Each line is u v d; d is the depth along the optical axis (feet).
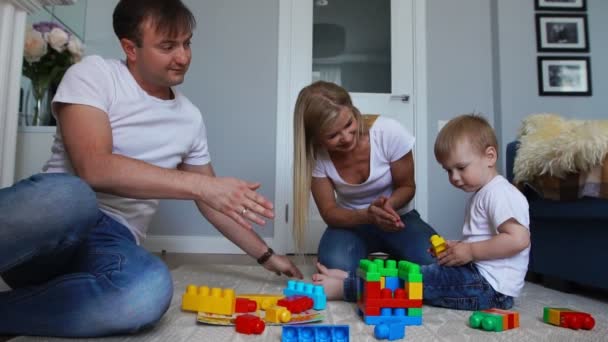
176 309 3.13
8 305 2.42
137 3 2.71
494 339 2.57
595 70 8.52
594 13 8.60
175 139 3.21
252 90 8.19
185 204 7.91
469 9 8.64
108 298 2.38
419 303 2.85
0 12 3.33
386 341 2.47
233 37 8.23
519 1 8.48
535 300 3.98
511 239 3.22
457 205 8.24
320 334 2.36
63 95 2.65
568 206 4.37
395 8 8.50
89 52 7.80
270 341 2.42
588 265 4.23
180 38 2.81
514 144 5.40
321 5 8.42
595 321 3.11
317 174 4.50
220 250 7.80
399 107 8.39
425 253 4.13
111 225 2.84
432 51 8.51
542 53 8.46
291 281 3.39
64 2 3.96
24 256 2.19
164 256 7.05
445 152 3.62
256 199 2.36
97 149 2.53
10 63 3.44
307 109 3.90
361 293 3.07
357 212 4.17
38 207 2.11
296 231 4.34
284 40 8.23
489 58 8.60
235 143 8.11
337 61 8.39
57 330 2.43
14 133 3.47
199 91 8.12
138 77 3.04
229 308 2.87
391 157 4.33
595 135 4.00
